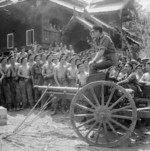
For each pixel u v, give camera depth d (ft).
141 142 18.25
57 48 47.85
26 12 65.16
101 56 18.54
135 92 20.44
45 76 29.22
